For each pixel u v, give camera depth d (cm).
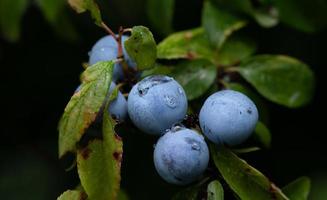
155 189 30
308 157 29
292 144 29
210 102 19
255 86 23
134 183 30
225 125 18
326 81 29
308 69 23
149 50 19
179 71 21
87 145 18
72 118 18
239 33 23
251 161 28
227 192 19
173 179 18
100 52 20
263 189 18
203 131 19
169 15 24
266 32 28
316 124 29
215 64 22
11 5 28
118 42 19
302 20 24
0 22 28
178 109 18
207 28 23
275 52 29
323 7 24
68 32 29
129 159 30
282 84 23
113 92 19
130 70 20
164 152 18
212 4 23
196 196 19
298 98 23
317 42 29
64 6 28
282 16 24
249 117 18
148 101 18
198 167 18
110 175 18
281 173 29
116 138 18
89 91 18
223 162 19
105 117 18
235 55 23
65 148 18
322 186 28
